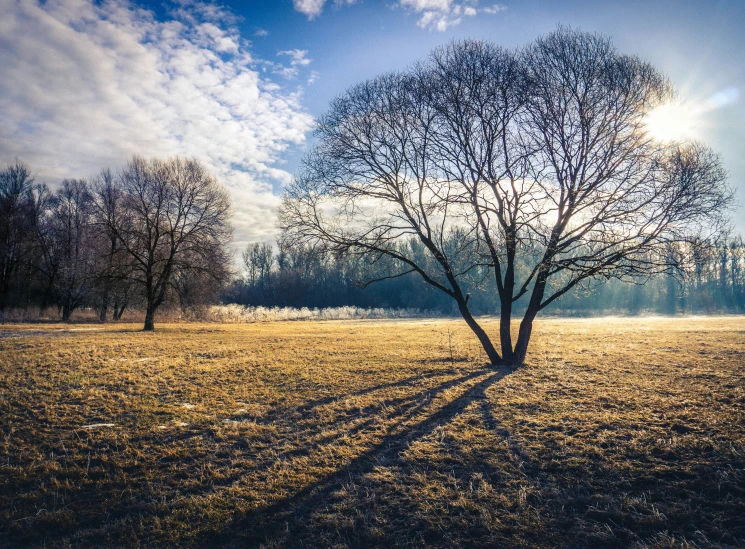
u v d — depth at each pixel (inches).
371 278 665.0
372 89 603.5
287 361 686.5
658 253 528.7
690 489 248.1
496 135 575.8
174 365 636.1
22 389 471.5
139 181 1395.2
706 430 332.8
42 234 1829.5
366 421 379.9
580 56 562.6
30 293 1904.5
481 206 573.0
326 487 259.8
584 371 586.2
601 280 595.8
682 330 1226.6
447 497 244.8
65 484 259.8
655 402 416.8
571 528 215.5
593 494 245.9
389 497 246.2
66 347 783.7
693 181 517.7
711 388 472.4
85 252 1785.2
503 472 273.1
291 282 3523.6
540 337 1095.0
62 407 412.5
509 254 615.8
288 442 333.1
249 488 259.3
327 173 610.9
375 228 625.0
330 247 622.2
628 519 221.1
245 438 339.3
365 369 619.5
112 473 279.1
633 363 647.1
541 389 480.1
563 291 623.5
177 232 1441.9
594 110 555.5
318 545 205.2
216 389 496.1
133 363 647.1
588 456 294.4
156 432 350.0
